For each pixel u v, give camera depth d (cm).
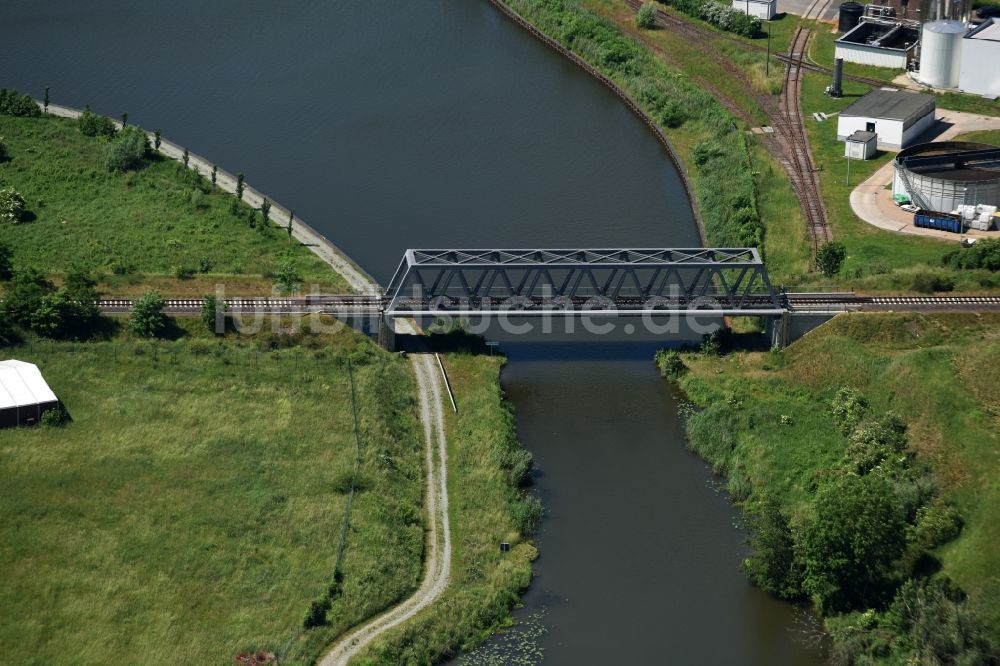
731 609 15000
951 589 14288
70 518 15538
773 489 16525
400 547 15400
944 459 16288
